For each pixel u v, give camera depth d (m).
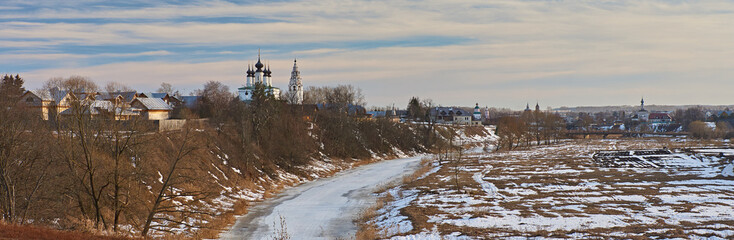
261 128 101.50
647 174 83.94
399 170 103.50
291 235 49.34
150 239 43.25
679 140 194.62
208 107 130.62
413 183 77.25
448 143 170.25
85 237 36.34
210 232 49.81
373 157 130.25
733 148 135.62
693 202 57.31
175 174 62.75
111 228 42.44
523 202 59.00
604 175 82.81
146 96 121.50
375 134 144.75
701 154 117.19
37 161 44.25
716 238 40.28
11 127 41.47
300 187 82.94
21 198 41.94
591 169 92.38
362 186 81.25
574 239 40.88
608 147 155.62
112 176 45.53
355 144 130.00
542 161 110.06
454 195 64.50
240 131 96.56
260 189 77.56
